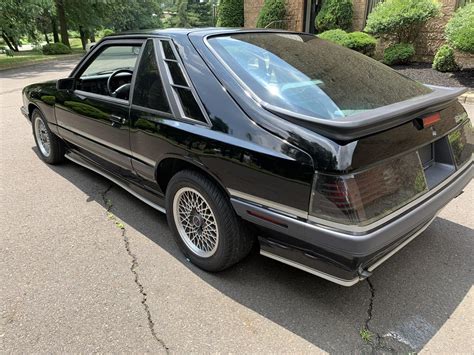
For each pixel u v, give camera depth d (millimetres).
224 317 2359
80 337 2217
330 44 3189
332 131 1925
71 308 2432
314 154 1960
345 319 2338
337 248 1956
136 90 3039
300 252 2203
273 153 2107
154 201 3281
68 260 2910
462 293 2537
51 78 12461
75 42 40625
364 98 2377
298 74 2516
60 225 3402
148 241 3158
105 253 2996
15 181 4312
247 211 2299
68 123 4004
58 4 24656
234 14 14055
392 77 2820
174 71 2740
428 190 2328
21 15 16000
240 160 2246
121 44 3361
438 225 3348
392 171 2094
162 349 2139
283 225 2137
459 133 2719
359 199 1913
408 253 2965
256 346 2156
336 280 2125
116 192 4047
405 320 2326
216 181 2447
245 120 2279
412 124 2201
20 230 3320
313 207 1988
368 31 10008
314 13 12586
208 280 2689
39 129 4801
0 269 2803
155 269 2807
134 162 3166
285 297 2521
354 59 2971
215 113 2424
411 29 9828
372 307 2432
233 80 2426
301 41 3051
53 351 2123
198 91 2551
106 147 3494
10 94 9484
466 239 3131
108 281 2678
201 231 2750
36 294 2553
